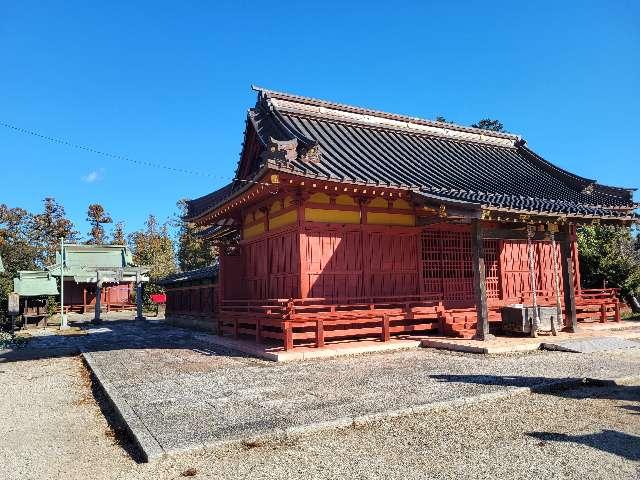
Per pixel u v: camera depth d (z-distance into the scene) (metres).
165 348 16.67
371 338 14.85
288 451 5.61
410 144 20.72
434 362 11.24
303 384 9.16
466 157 21.34
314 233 14.78
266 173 12.86
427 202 13.99
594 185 20.67
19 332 28.77
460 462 5.12
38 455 6.08
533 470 4.85
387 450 5.55
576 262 20.42
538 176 21.08
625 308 23.70
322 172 13.80
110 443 6.51
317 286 14.62
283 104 18.92
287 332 12.83
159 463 5.41
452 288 17.28
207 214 18.56
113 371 11.80
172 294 31.45
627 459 5.09
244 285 19.08
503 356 11.87
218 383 9.63
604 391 8.34
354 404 7.37
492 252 18.56
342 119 19.89
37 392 10.43
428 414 6.99
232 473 5.04
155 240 62.84
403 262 16.36
